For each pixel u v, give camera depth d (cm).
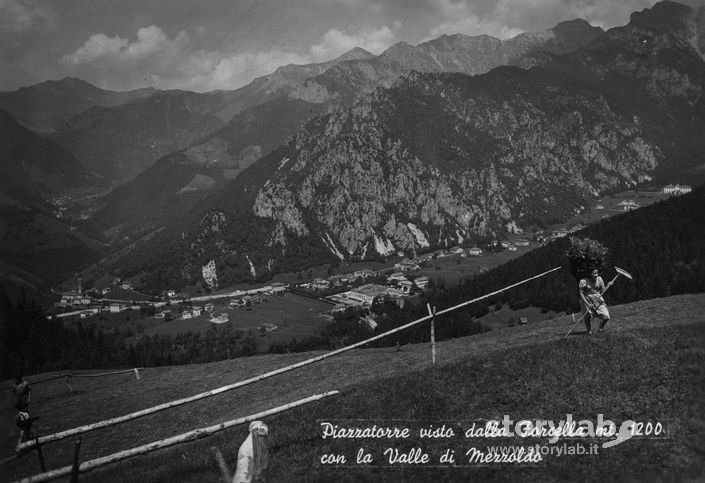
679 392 1434
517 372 1702
